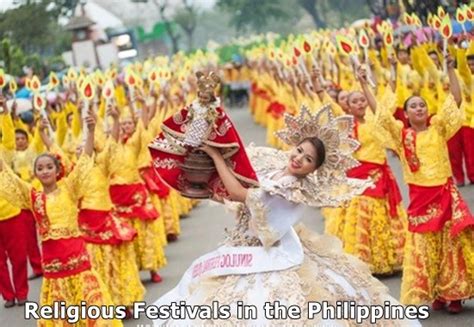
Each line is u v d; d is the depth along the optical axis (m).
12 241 16.52
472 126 21.52
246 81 62.75
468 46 21.12
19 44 56.53
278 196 9.22
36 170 12.16
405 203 20.56
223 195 9.52
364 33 16.47
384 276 15.66
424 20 25.53
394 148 13.10
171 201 20.98
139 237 16.88
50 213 12.07
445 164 12.84
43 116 15.06
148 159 19.80
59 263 12.08
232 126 9.20
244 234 9.47
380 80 22.83
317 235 9.71
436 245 12.87
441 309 13.14
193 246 20.09
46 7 57.72
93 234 14.52
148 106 19.80
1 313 16.31
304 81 20.44
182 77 30.77
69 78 20.98
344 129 9.44
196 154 9.32
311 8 84.62
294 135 9.52
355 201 15.62
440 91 19.94
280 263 9.20
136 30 97.06
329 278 9.30
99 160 14.59
